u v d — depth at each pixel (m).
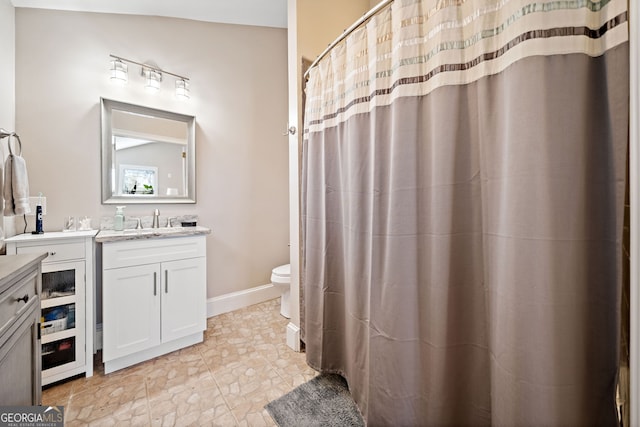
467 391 0.94
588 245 0.69
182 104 2.26
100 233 1.73
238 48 2.57
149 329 1.71
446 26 0.91
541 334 0.70
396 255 1.02
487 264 0.86
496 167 0.82
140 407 1.33
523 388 0.73
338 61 1.38
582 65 0.68
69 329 1.50
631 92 0.56
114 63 1.90
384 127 1.11
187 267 1.88
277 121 2.85
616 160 0.65
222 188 2.50
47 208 1.73
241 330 2.15
